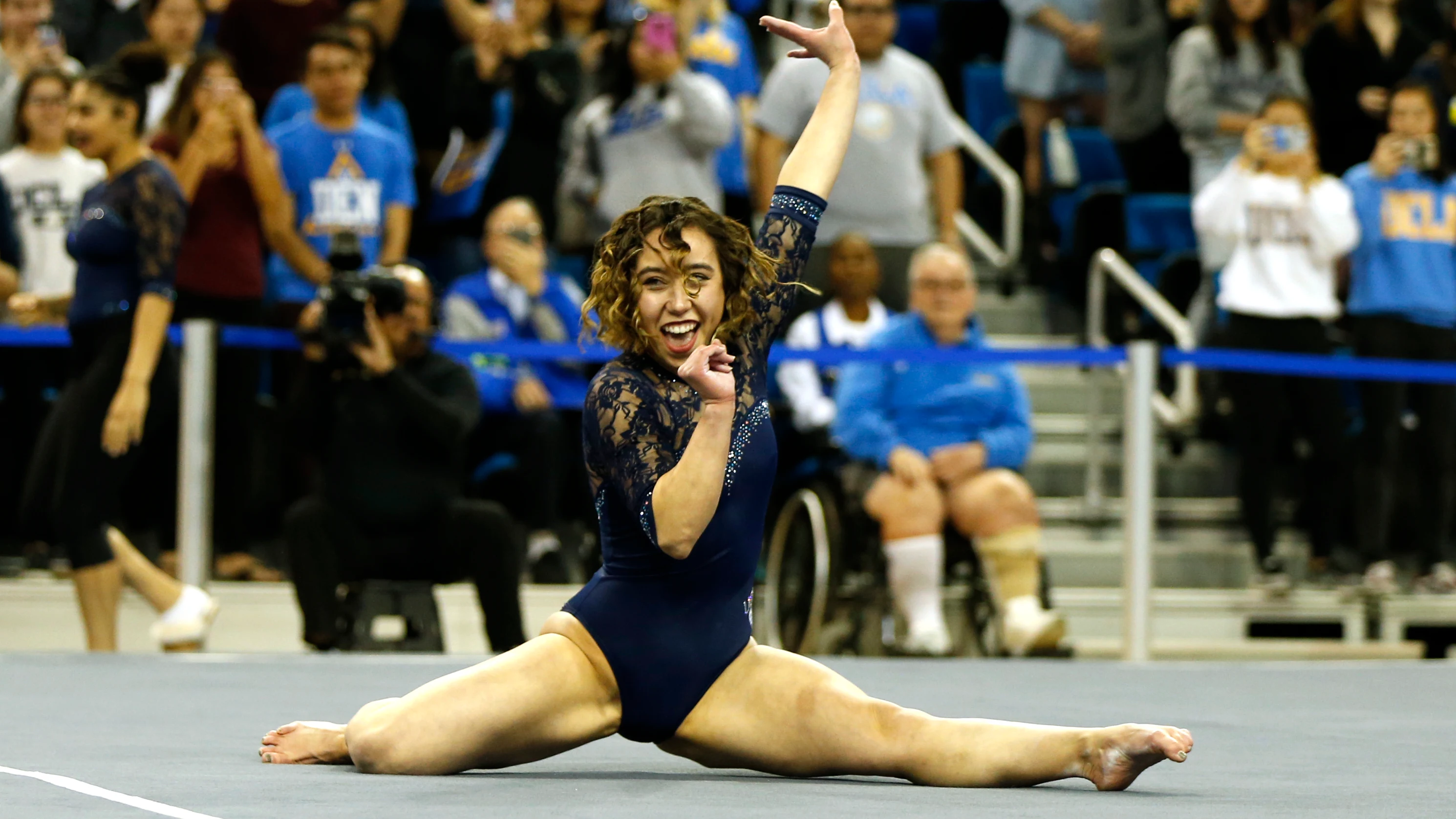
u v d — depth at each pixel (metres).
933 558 23.27
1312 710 15.70
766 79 38.97
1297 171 27.70
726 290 9.78
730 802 8.93
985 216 37.69
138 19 32.09
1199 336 30.30
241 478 25.58
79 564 20.95
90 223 20.66
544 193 30.27
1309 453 28.23
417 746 9.84
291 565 21.61
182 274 25.31
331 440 21.88
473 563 21.75
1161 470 31.58
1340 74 32.88
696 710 9.93
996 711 14.95
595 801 8.91
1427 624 27.95
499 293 27.19
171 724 13.18
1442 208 28.27
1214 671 20.58
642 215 9.70
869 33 28.86
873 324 27.22
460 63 30.17
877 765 9.78
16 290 26.44
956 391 24.47
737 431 9.85
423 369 22.47
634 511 9.41
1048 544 29.70
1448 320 28.16
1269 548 27.86
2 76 29.25
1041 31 36.00
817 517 23.27
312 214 26.70
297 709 14.41
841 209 28.67
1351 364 24.45
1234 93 30.97
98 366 20.75
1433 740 13.13
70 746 11.57
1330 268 27.80
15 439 27.11
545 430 26.11
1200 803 9.17
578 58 30.53
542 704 9.78
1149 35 34.75
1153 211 34.78
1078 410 33.16
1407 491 30.34
